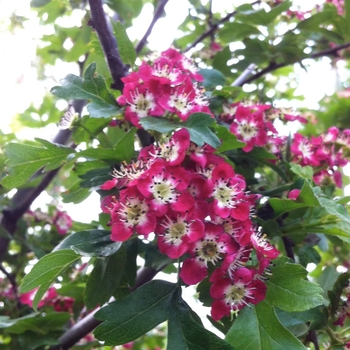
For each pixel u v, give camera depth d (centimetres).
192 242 13
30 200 27
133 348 32
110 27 20
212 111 20
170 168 14
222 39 26
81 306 22
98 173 17
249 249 14
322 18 24
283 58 25
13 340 21
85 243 14
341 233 16
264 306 14
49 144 16
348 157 20
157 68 16
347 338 16
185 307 14
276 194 18
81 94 16
